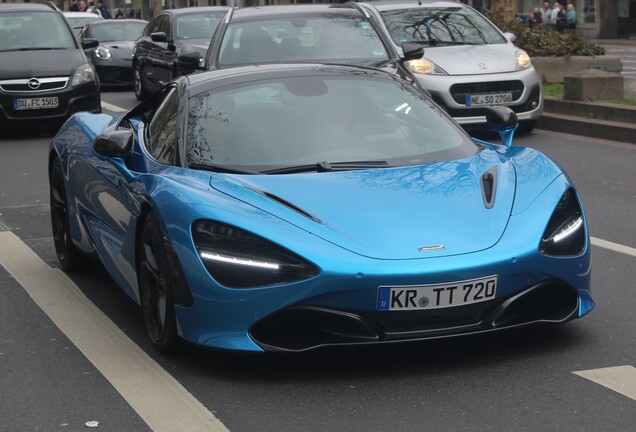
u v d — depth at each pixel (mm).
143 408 4199
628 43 39656
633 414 3998
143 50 18328
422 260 4293
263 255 4324
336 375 4492
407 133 5426
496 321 4414
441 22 13344
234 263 4336
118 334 5227
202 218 4469
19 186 10070
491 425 3918
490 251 4375
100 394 4375
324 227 4426
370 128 5414
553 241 4559
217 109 5430
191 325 4473
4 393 4434
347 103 5570
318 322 4305
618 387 4289
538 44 16625
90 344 5082
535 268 4445
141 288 5055
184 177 4895
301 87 5660
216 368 4633
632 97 13961
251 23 10930
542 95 12852
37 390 4453
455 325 4363
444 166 5074
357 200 4645
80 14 27047
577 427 3883
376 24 11031
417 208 4602
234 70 5898
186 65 11070
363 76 5859
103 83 20844
